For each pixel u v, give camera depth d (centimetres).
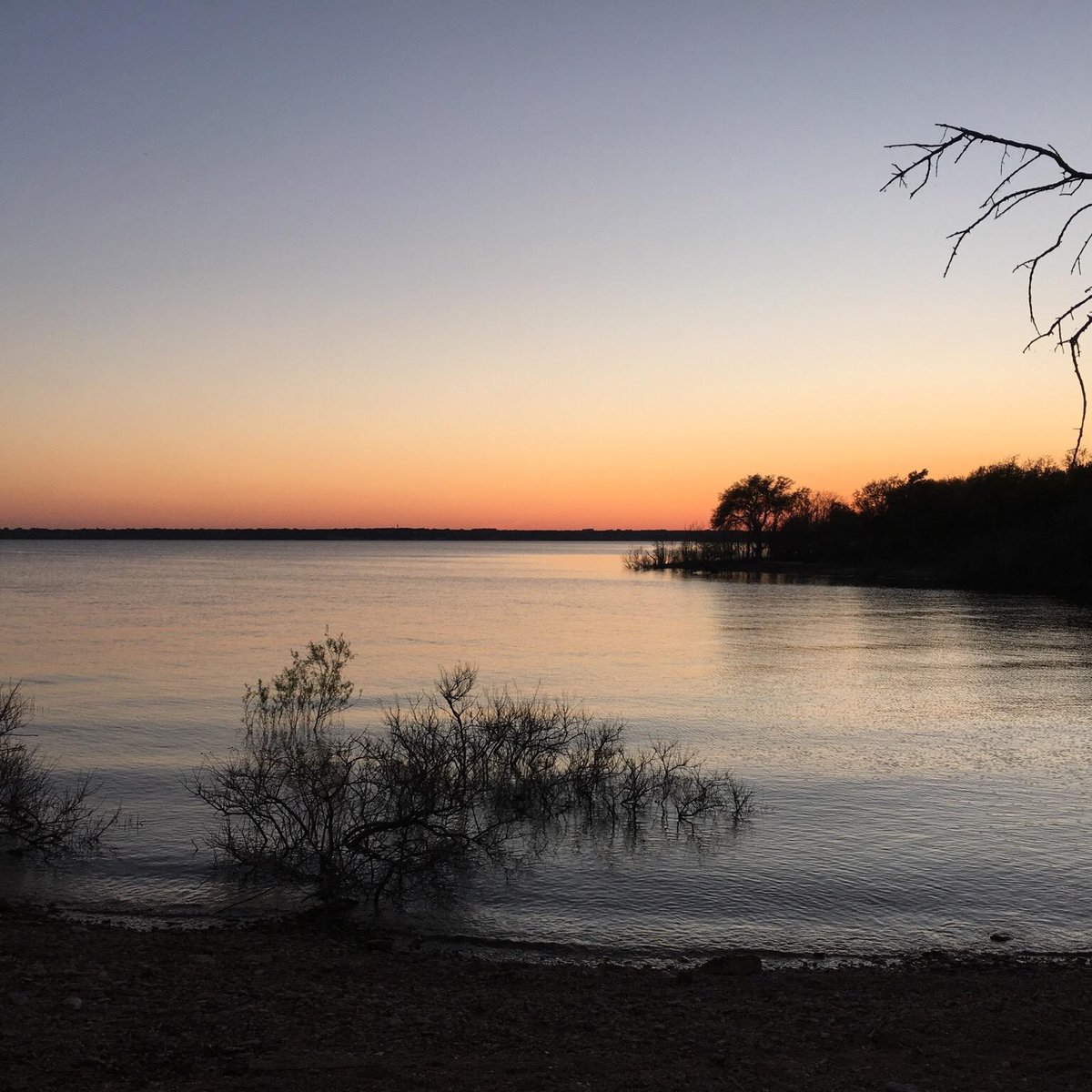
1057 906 1352
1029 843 1667
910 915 1318
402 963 1060
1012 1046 792
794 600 9444
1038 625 6606
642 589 11644
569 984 996
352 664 4544
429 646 5431
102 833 1666
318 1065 711
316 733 2673
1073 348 454
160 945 1084
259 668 4397
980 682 3925
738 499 15850
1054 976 1048
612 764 2098
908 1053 773
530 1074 707
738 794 2011
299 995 895
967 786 2108
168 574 16738
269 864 1459
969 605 8494
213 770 2170
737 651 5172
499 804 1862
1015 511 11275
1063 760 2406
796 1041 802
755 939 1221
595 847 1634
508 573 17350
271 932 1185
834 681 3981
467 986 970
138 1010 833
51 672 4216
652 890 1411
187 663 4578
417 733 1961
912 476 13850
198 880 1427
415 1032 799
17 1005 836
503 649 5291
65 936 1111
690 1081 701
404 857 1397
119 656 4891
